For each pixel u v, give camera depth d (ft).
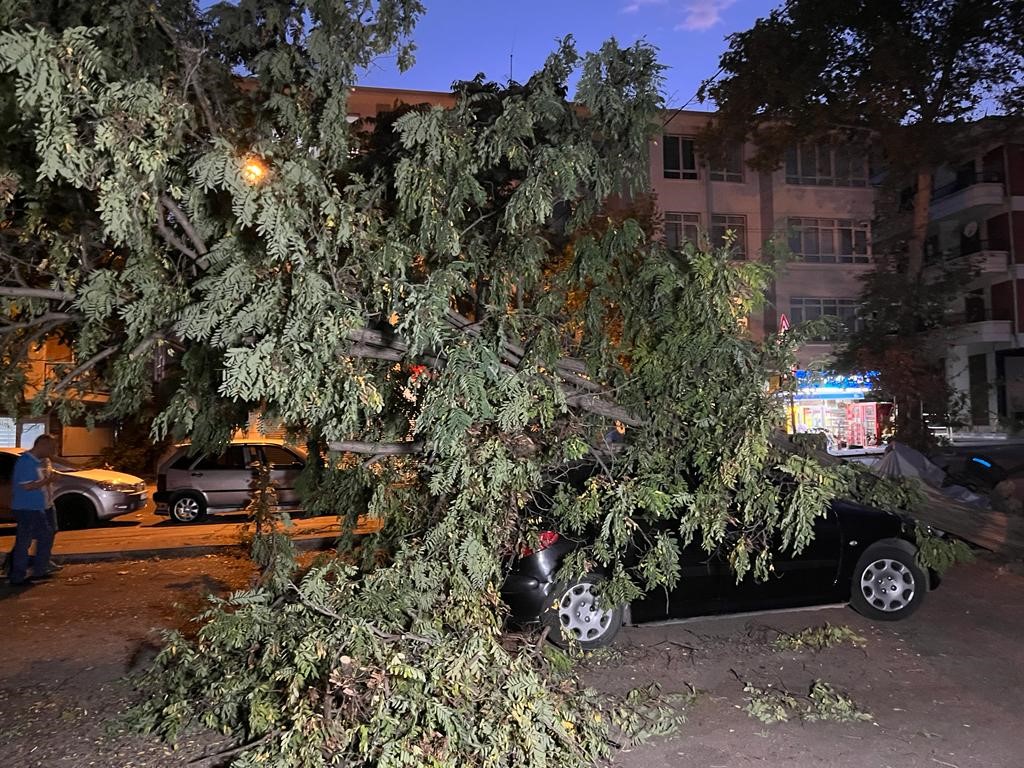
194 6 16.63
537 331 16.66
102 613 25.12
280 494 48.32
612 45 16.16
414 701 11.96
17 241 17.11
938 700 17.25
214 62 16.81
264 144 13.14
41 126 11.50
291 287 13.11
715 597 21.50
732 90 52.34
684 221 96.89
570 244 19.22
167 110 12.51
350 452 17.49
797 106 51.21
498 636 16.12
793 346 15.61
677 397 15.89
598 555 17.04
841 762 14.47
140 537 41.47
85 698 17.53
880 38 46.14
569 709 14.87
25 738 15.31
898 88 47.39
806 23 48.11
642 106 16.69
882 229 55.47
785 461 15.06
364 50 15.90
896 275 53.06
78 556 34.60
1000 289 99.04
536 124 17.47
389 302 13.69
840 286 98.94
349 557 20.85
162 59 16.39
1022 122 47.34
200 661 15.25
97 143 11.33
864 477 19.26
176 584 29.32
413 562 14.88
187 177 14.37
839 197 100.17
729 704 17.10
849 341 52.85
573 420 16.79
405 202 14.90
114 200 11.66
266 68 16.76
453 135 15.33
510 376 13.82
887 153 50.83
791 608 22.39
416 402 15.75
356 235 14.17
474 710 12.77
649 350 16.52
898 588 22.72
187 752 14.57
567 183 14.94
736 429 15.10
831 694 17.30
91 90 11.84
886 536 22.98
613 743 15.16
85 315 16.25
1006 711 16.65
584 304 17.34
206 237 15.44
